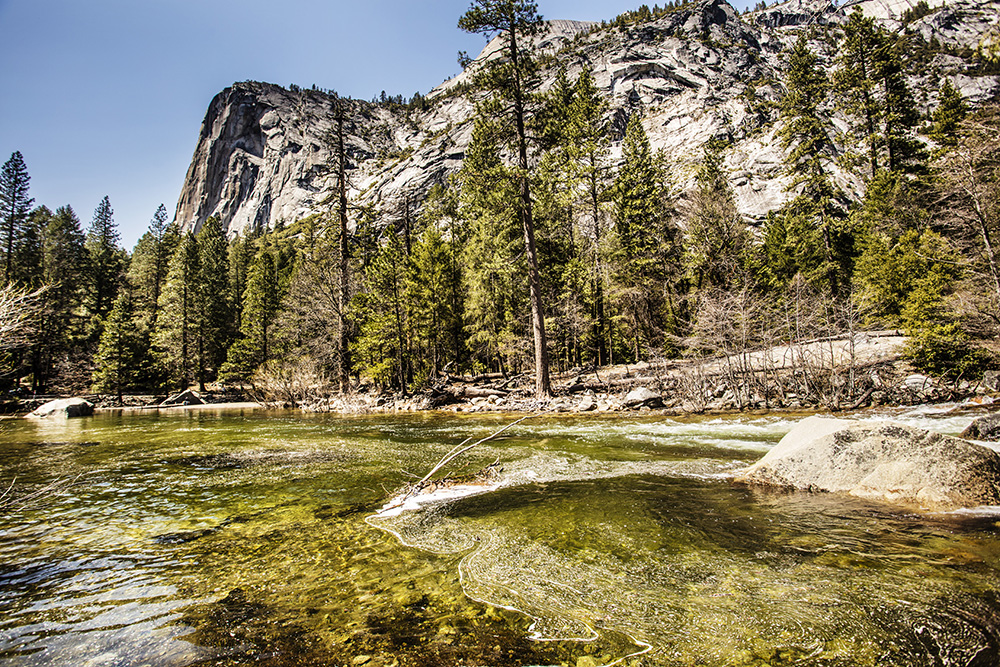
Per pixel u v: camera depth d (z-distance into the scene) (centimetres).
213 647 231
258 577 317
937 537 357
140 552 371
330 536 400
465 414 1692
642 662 210
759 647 218
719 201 2930
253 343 4150
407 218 3675
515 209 2019
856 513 422
